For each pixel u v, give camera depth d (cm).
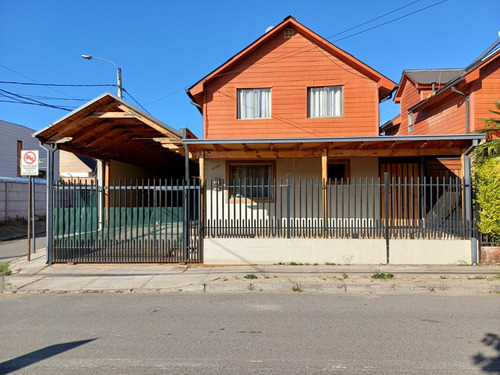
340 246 959
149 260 999
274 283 785
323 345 467
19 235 1770
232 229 991
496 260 937
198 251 988
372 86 1331
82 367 411
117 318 591
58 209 1017
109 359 431
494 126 1205
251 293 753
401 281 788
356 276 834
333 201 1293
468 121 1345
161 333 518
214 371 397
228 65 1355
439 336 496
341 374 387
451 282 779
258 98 1377
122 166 1673
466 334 504
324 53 1352
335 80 1343
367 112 1327
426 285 761
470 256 941
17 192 2125
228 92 1374
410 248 948
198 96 1405
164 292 770
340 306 648
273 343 476
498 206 909
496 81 1313
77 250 1008
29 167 1061
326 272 875
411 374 387
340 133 1332
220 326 546
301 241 968
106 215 1069
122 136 1339
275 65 1366
